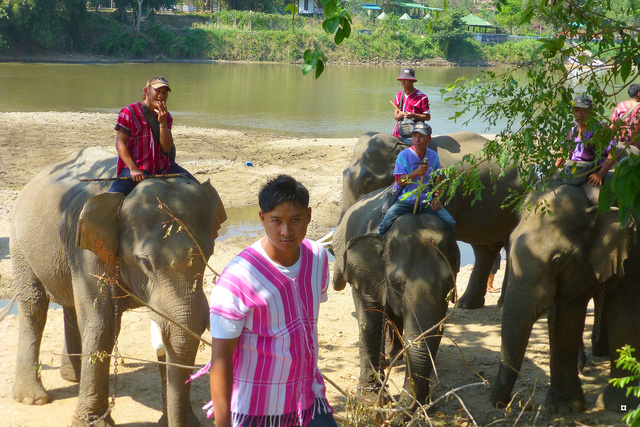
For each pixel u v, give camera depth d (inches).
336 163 738.8
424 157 218.4
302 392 115.6
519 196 195.0
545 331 298.5
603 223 197.6
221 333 108.8
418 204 211.5
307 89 1700.3
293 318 112.4
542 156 169.0
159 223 181.2
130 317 303.3
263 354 111.8
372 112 1272.1
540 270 199.0
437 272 196.4
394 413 153.3
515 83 170.6
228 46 2792.8
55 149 768.9
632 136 170.1
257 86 1745.8
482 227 309.9
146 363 257.3
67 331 237.9
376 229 223.6
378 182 299.4
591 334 287.4
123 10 2795.3
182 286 174.9
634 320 209.6
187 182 193.9
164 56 2667.3
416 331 192.5
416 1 3526.1
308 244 118.1
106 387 194.7
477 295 324.8
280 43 2844.5
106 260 184.5
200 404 224.1
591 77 172.9
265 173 683.4
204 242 183.8
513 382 208.2
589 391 231.9
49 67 2123.5
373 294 212.7
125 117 194.9
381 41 2933.1
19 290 230.5
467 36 3171.8
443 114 1193.4
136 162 197.3
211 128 1000.9
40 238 218.1
